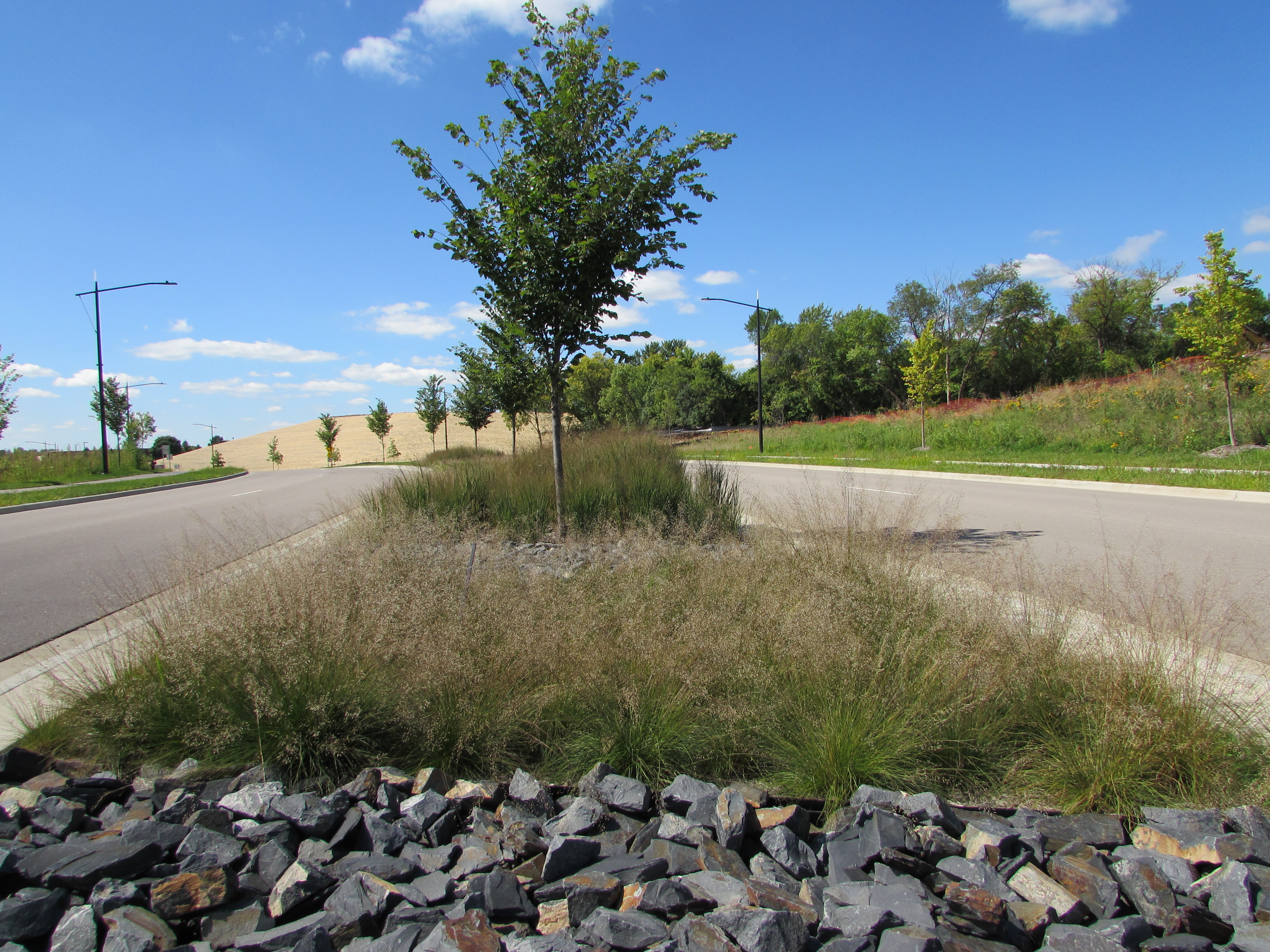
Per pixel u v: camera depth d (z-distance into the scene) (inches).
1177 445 729.6
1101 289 2014.0
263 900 85.7
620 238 294.4
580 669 128.3
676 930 76.0
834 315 2674.7
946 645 135.7
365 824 97.6
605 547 232.2
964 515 408.8
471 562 173.8
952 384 2116.1
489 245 288.2
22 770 113.6
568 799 107.3
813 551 185.3
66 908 84.3
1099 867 87.7
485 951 72.5
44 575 297.1
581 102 288.0
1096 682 119.8
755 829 96.3
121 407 1658.5
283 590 148.3
